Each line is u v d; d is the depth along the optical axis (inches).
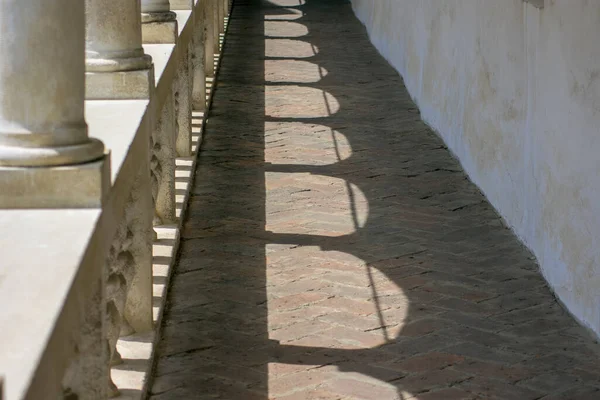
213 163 369.7
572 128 243.9
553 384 200.4
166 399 185.5
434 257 274.7
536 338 223.9
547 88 265.7
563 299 244.5
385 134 423.5
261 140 407.2
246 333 218.7
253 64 592.1
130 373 183.8
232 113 457.1
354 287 249.6
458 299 244.7
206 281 249.9
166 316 226.4
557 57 257.6
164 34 281.7
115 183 146.8
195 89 435.2
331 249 278.1
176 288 244.4
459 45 381.7
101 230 134.0
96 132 174.7
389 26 601.6
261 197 328.2
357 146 400.5
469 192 339.9
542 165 268.5
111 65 202.5
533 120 279.0
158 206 275.1
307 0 933.8
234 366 201.6
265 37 703.1
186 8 373.7
